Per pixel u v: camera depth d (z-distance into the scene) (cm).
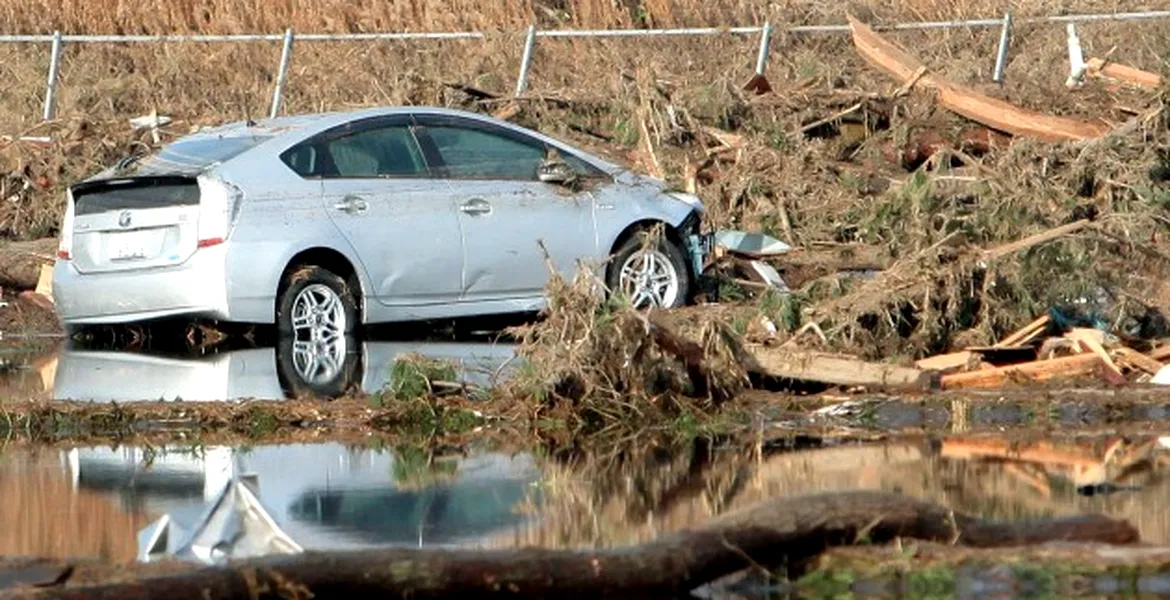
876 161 3869
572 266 3188
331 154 3039
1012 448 2058
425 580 1275
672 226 3250
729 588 1368
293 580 1258
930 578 1357
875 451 2055
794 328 2589
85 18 5547
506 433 2258
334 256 3012
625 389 2323
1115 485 1792
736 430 2239
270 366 2816
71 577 1349
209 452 2127
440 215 3086
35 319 3484
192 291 2942
